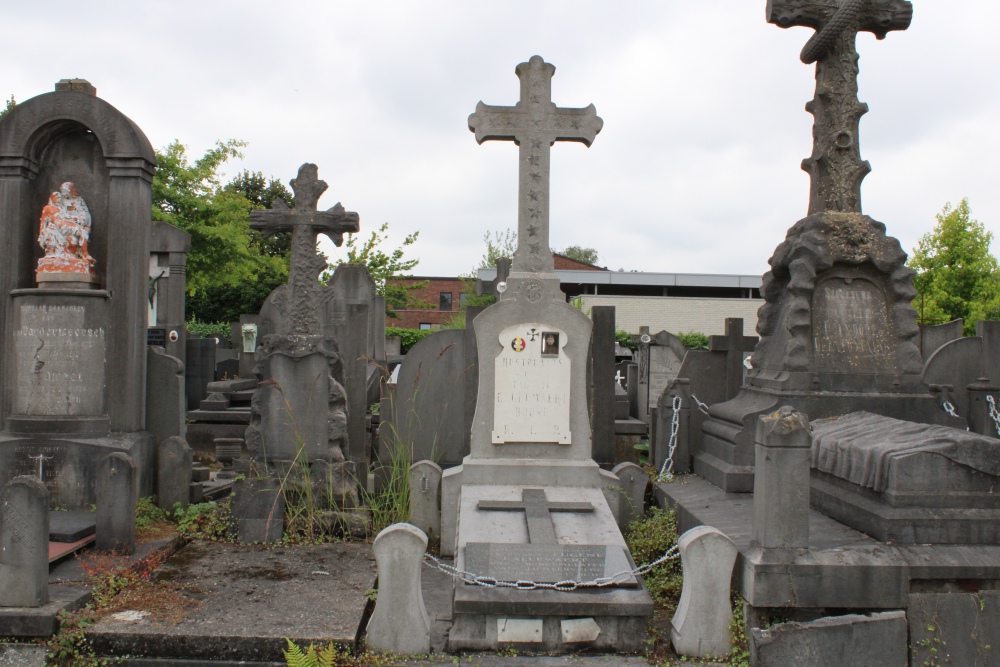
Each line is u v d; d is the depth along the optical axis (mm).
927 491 5316
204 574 6043
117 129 7688
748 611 5078
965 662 5008
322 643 4828
